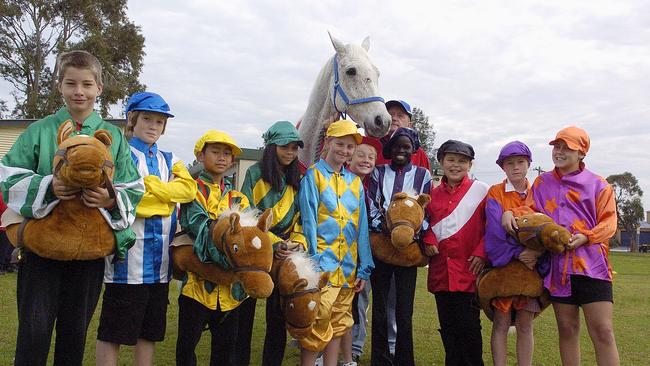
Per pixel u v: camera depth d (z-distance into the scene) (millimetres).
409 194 3461
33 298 2273
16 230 2275
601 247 3174
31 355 2227
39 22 25094
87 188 2184
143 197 2775
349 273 3396
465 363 3486
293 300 2842
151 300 2922
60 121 2508
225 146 3127
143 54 26859
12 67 25641
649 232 63094
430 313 6539
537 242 3148
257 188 3365
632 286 10445
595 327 3121
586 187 3281
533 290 3273
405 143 3791
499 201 3523
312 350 3076
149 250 2842
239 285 2955
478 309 3535
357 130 3506
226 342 2998
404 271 3547
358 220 3504
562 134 3342
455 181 3719
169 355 4359
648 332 5609
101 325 2787
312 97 4809
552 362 4402
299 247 3127
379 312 3578
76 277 2410
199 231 2783
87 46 24172
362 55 4488
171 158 3254
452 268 3484
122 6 26125
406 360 3445
